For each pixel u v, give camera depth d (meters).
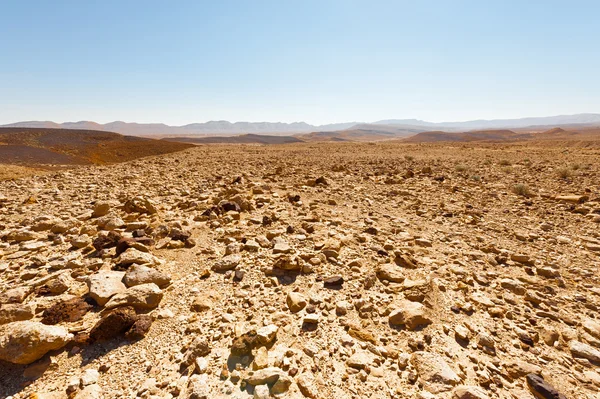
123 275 5.26
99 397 3.17
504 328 4.59
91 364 3.61
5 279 5.30
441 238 8.20
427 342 4.19
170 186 13.83
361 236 7.76
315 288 5.40
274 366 3.55
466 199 12.71
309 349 3.89
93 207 9.87
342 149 49.81
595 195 13.19
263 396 3.12
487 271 6.40
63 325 4.13
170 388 3.28
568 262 6.99
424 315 4.65
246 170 20.09
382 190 14.11
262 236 7.46
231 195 11.65
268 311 4.70
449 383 3.43
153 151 53.97
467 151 43.62
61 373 3.46
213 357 3.72
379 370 3.64
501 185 15.43
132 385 3.34
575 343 4.28
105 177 16.33
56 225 7.65
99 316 4.39
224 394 3.20
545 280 6.15
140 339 4.03
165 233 7.59
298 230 8.05
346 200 12.02
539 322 4.78
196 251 6.79
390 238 7.99
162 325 4.31
